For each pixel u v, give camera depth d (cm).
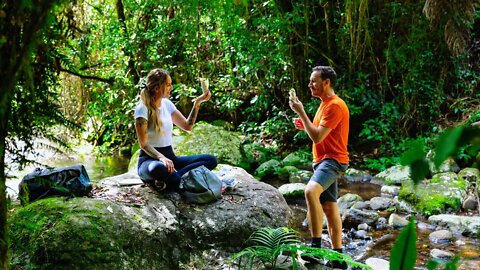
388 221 508
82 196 351
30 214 318
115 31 750
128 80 774
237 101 802
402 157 66
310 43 815
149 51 786
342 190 622
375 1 801
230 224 364
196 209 369
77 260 299
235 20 729
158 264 332
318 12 817
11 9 121
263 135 824
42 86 190
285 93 834
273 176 690
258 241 351
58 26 190
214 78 855
